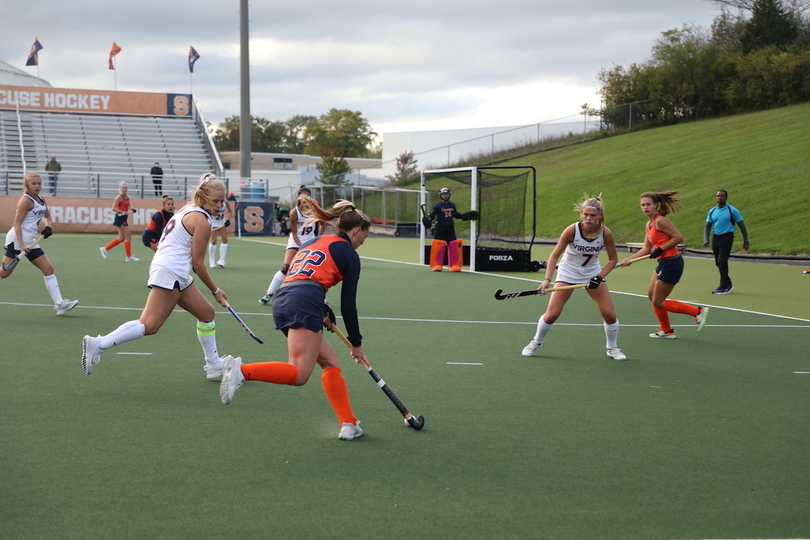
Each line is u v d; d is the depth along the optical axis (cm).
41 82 5659
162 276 691
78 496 450
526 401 698
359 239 574
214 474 492
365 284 1656
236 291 1480
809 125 4175
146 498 450
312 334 548
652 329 1116
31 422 595
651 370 840
